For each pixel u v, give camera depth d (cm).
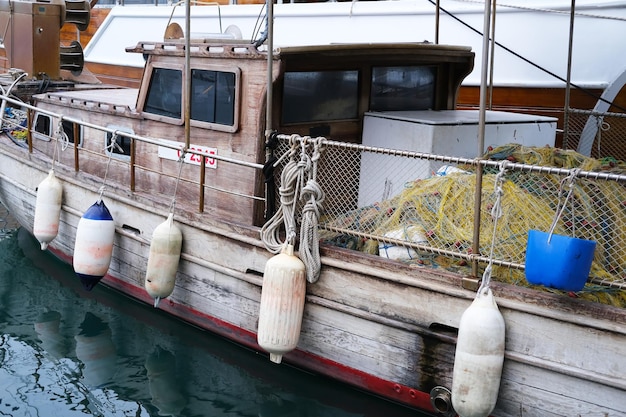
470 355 445
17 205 861
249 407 563
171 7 1225
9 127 888
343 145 512
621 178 419
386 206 554
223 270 599
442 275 485
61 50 984
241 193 595
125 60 1330
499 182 453
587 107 865
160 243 614
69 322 703
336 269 531
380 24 983
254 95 575
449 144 593
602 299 471
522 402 461
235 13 1126
